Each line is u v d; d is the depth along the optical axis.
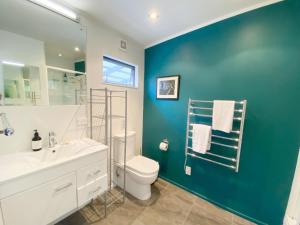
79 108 1.69
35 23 1.31
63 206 1.15
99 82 1.87
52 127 1.48
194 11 1.54
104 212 1.66
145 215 1.64
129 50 2.24
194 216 1.65
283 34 1.31
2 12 1.14
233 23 1.57
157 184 2.26
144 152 2.71
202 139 1.72
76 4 1.45
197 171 1.99
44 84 1.40
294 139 1.32
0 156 1.18
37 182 0.98
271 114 1.42
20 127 1.28
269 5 1.35
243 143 1.59
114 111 2.12
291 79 1.30
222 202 1.79
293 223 1.26
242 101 1.50
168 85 2.22
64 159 1.13
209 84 1.80
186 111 2.05
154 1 1.39
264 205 1.52
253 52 1.47
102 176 1.45
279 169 1.41
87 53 1.71
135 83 2.48
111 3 1.43
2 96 1.17
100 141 1.96
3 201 0.85
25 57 1.27
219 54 1.69
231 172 1.70
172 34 2.09
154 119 2.49
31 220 0.98
